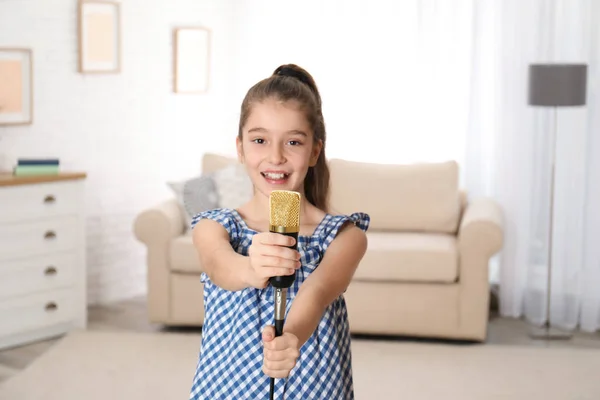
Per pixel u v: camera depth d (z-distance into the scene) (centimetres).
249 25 633
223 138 643
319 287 152
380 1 579
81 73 531
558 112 513
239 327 157
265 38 627
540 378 421
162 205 495
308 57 609
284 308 135
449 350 461
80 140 535
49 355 442
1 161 488
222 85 639
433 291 462
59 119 520
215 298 163
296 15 612
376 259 459
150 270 482
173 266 477
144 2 571
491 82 539
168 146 598
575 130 509
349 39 591
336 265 158
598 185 508
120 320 517
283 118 157
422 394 395
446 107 560
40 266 462
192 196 499
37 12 501
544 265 523
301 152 159
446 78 557
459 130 561
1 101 484
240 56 639
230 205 498
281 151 158
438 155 565
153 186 589
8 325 452
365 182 518
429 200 512
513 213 527
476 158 543
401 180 517
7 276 448
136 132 573
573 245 515
